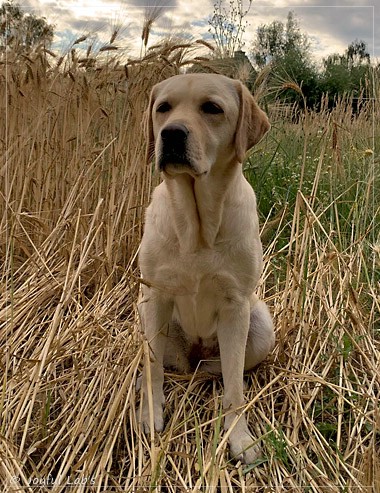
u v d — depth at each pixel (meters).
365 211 1.93
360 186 2.23
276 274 1.93
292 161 2.50
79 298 1.72
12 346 1.50
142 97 1.94
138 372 1.56
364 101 3.07
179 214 1.36
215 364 1.57
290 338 1.66
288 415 1.41
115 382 1.41
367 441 1.36
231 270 1.39
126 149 1.99
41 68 1.97
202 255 1.38
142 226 1.93
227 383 1.40
